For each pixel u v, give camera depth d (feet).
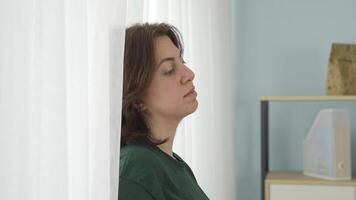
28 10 2.30
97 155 2.77
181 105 3.34
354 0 8.28
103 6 2.84
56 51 2.41
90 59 2.85
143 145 3.17
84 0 2.68
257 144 8.57
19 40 2.24
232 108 8.17
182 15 5.79
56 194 2.40
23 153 2.23
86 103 2.66
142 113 3.33
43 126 2.40
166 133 3.42
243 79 8.61
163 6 5.04
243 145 8.63
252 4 8.59
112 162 2.81
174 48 3.41
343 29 8.32
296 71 8.48
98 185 2.76
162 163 3.11
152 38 3.30
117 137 2.85
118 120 2.86
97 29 2.84
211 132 6.63
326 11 8.38
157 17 5.02
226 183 7.32
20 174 2.22
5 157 2.17
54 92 2.40
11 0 2.20
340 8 8.33
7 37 2.19
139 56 3.27
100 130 2.78
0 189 2.15
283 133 8.51
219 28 7.32
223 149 7.25
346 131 7.17
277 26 8.52
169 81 3.33
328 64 7.73
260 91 8.57
